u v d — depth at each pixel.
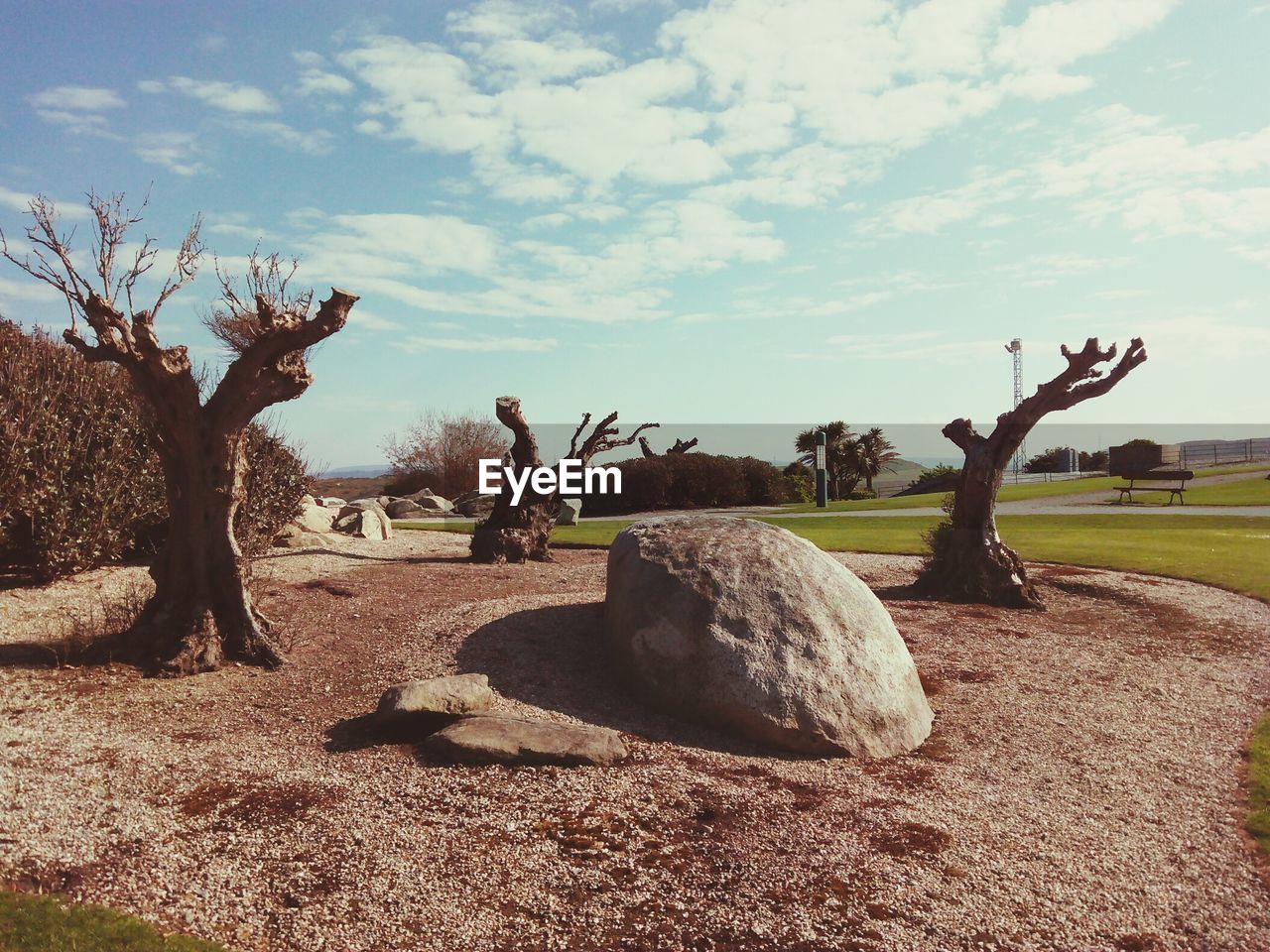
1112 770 6.32
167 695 6.41
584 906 4.09
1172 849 5.08
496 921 3.95
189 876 4.10
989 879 4.55
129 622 7.50
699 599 6.98
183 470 7.25
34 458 9.01
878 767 6.18
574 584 10.80
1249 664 8.82
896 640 7.39
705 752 6.15
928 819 5.25
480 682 6.52
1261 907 4.44
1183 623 10.22
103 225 6.79
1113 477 37.12
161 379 6.87
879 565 13.57
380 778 5.27
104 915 3.71
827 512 25.34
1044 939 4.04
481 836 4.65
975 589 11.13
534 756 5.57
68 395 9.80
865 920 4.09
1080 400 10.96
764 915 4.09
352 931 3.81
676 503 29.92
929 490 43.41
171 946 3.56
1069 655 8.99
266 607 8.78
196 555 7.25
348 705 6.57
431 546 14.89
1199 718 7.41
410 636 8.09
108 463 9.70
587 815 4.95
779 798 5.39
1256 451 47.38
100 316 6.61
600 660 7.81
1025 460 56.59
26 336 10.52
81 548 9.27
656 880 4.34
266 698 6.59
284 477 12.37
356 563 11.66
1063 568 13.11
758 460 32.50
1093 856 4.94
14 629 7.52
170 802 4.77
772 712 6.37
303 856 4.35
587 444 13.66
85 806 4.60
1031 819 5.41
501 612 8.73
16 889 3.81
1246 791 5.96
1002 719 7.31
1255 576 12.37
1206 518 20.53
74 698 6.14
